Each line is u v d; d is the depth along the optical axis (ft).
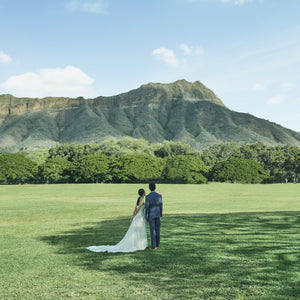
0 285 20.51
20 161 334.24
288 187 220.84
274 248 29.12
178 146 488.02
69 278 21.76
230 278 20.85
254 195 142.20
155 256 27.30
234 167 317.01
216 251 28.55
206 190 190.49
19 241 36.37
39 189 202.49
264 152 384.68
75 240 36.47
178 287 19.47
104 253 29.27
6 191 181.68
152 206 30.55
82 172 315.78
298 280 20.21
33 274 22.89
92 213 71.20
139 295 18.34
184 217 55.47
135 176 307.17
